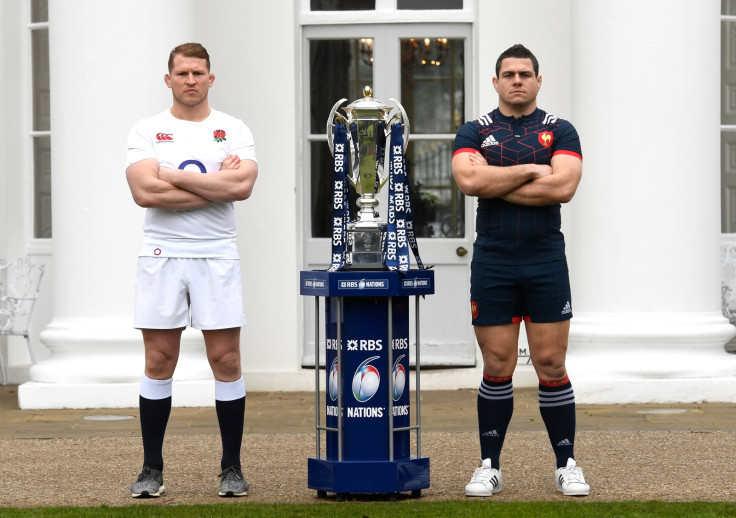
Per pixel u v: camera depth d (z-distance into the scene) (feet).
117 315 110.11
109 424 98.89
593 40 111.24
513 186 65.57
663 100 109.81
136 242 110.42
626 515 60.90
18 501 67.97
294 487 71.51
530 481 72.33
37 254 129.70
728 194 127.44
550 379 68.64
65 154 110.83
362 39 123.24
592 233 111.55
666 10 109.91
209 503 66.54
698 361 108.68
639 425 94.27
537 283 66.90
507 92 67.05
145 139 68.28
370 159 68.23
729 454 80.84
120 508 64.23
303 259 123.34
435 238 123.34
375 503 65.98
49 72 125.39
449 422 97.60
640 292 110.32
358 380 66.95
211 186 67.05
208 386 108.68
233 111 121.60
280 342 121.80
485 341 68.33
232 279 68.69
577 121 112.88
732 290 121.29
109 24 110.01
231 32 121.39
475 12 122.01
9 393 121.08
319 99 123.75
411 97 123.65
